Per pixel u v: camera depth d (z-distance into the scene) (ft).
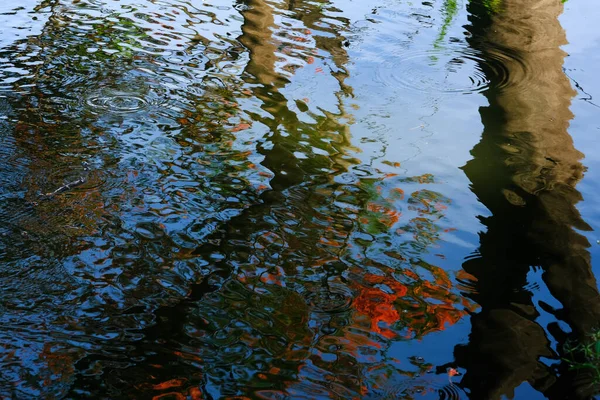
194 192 15.08
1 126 17.17
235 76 21.44
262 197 15.10
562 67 23.63
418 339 11.22
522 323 11.69
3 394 9.59
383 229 14.26
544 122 19.71
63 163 15.76
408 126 19.07
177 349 10.65
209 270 12.60
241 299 11.91
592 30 27.35
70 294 11.74
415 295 12.34
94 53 22.31
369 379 10.23
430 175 16.55
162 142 17.13
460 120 19.62
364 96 20.79
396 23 27.25
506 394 10.05
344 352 10.81
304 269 12.84
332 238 13.83
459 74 22.68
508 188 16.10
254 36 24.86
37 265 12.37
